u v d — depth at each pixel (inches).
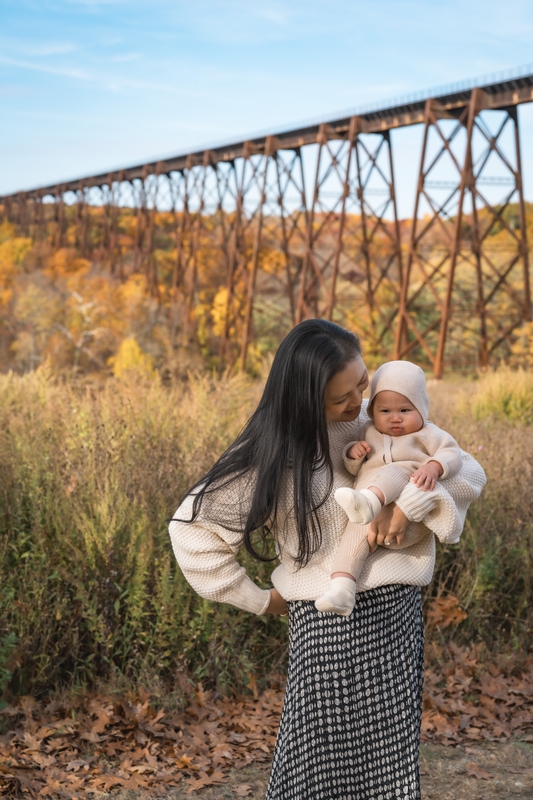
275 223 1879.9
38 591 128.0
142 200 1758.1
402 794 69.9
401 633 72.1
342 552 70.4
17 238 2586.1
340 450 75.7
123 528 137.8
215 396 222.4
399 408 74.6
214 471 71.6
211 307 1606.8
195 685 130.1
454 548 169.0
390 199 1014.4
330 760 70.2
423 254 1727.4
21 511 141.5
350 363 69.2
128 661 130.6
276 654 144.6
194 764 112.4
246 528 69.8
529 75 753.0
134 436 166.7
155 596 133.2
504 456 202.5
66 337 1476.4
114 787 105.3
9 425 183.9
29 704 120.4
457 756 120.5
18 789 102.2
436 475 71.2
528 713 134.2
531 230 1510.8
